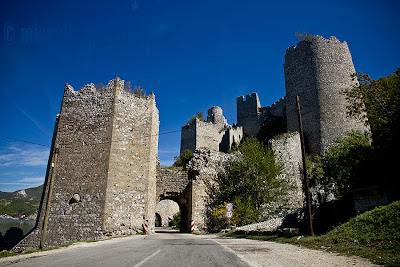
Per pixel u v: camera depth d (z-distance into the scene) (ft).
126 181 71.82
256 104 190.60
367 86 65.05
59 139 75.31
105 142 72.49
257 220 77.10
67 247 40.24
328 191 96.53
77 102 78.38
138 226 70.85
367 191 48.65
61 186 70.38
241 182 87.81
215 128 194.80
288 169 99.86
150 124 80.53
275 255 26.78
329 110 118.11
